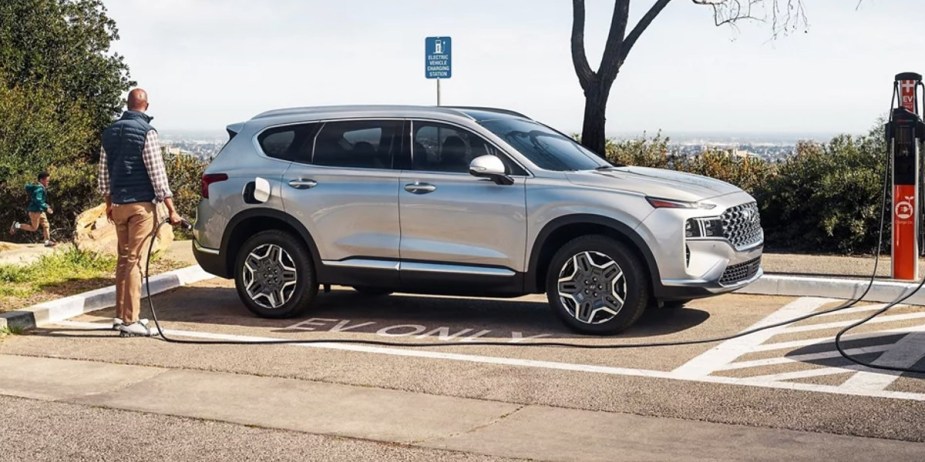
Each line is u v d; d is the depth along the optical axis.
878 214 12.96
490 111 9.49
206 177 9.75
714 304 9.89
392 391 6.89
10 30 24.75
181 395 6.86
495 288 8.69
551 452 5.51
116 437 5.91
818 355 7.70
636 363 7.55
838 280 10.16
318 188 9.23
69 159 23.81
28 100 22.52
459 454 5.50
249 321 9.47
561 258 8.48
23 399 6.80
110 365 7.78
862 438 5.66
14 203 21.70
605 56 14.86
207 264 9.76
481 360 7.71
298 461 5.41
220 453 5.57
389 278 9.00
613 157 16.25
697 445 5.59
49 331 9.13
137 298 8.90
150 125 8.91
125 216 8.81
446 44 13.70
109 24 26.41
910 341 8.11
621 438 5.75
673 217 8.14
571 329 8.56
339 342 8.43
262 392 6.91
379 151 9.16
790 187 13.77
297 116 9.63
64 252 12.70
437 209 8.79
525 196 8.54
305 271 9.32
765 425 5.95
